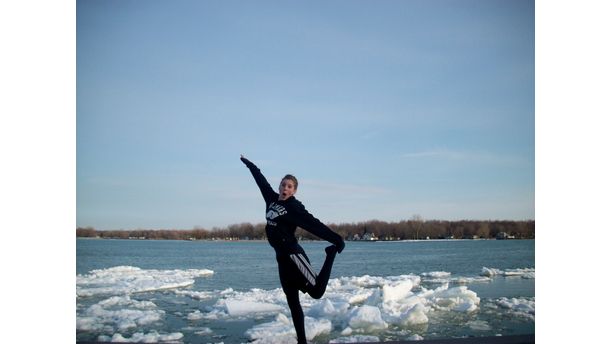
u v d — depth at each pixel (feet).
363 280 32.40
